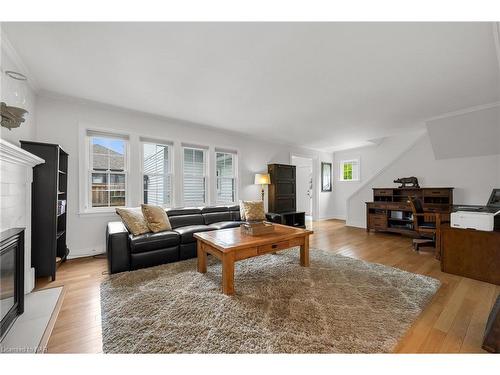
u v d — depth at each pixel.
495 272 2.28
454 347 1.38
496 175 3.89
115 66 2.24
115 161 3.48
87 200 3.23
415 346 1.39
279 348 1.36
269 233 2.66
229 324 1.59
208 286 2.19
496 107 3.28
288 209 5.44
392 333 1.50
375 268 2.71
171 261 2.90
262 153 5.39
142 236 2.73
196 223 3.77
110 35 1.78
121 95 2.93
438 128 3.99
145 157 3.77
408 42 1.86
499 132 3.54
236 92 2.84
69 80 2.53
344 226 5.75
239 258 2.17
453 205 3.92
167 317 1.67
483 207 3.23
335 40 1.83
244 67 2.25
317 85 2.65
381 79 2.51
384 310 1.78
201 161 4.45
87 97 2.98
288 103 3.19
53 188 2.40
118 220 3.41
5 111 1.72
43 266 2.33
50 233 2.37
